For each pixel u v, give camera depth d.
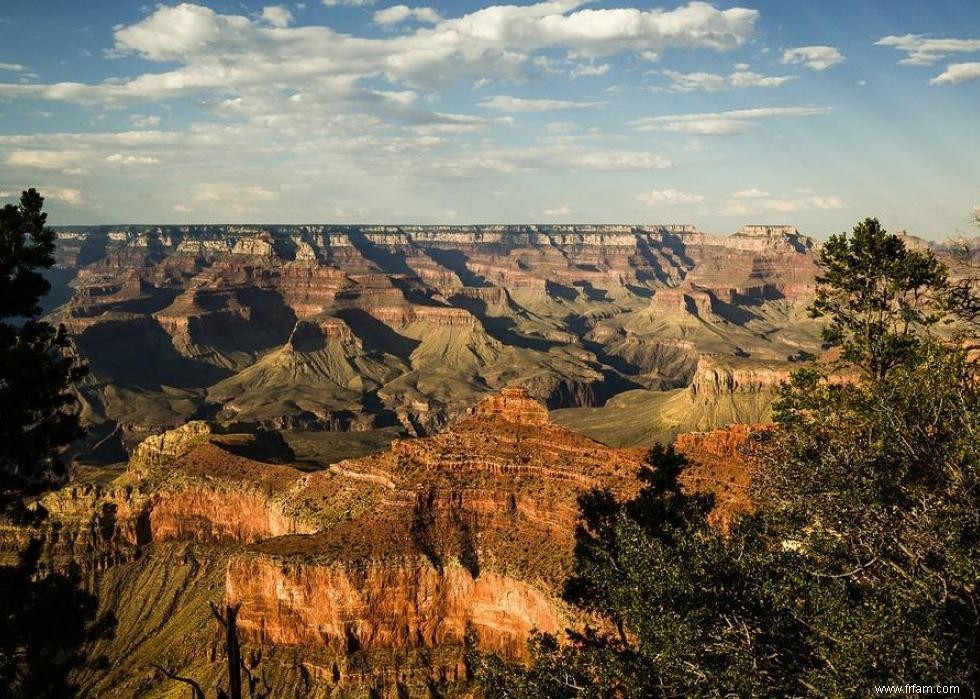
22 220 43.22
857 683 21.56
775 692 23.48
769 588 25.47
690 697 24.92
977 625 23.14
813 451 36.34
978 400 29.70
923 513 25.97
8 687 36.75
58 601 38.62
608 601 35.41
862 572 26.56
